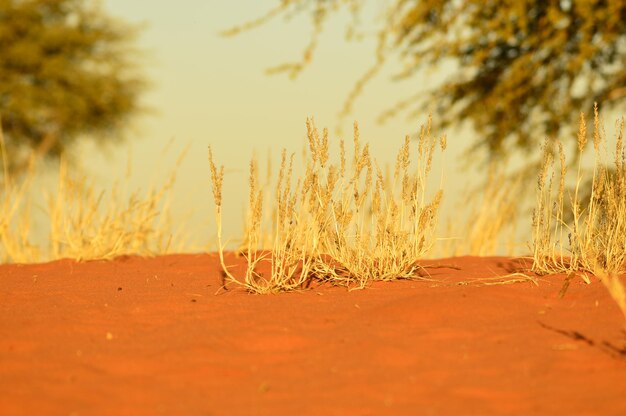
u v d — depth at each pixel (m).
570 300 4.73
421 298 4.61
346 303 4.82
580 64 11.73
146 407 2.97
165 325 4.29
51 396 3.07
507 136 12.97
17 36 18.78
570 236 5.70
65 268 6.93
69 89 19.16
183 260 7.22
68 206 7.94
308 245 5.92
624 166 5.74
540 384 3.21
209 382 3.27
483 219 8.07
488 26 11.72
